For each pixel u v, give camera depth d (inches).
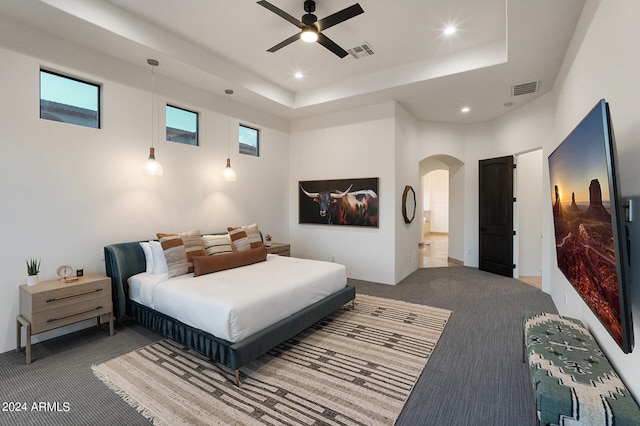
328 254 226.2
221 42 145.0
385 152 199.0
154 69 149.2
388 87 173.0
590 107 93.4
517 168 214.7
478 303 161.9
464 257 257.1
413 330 127.2
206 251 144.6
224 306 91.9
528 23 109.9
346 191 214.8
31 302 100.1
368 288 190.7
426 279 212.8
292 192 243.0
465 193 252.8
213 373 94.8
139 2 115.6
